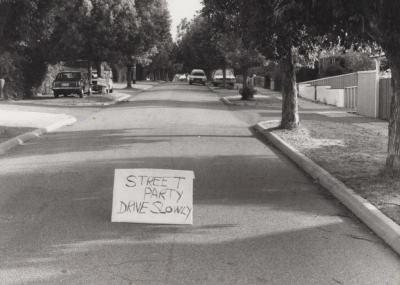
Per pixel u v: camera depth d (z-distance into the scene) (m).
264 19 10.45
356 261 6.34
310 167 11.66
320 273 5.94
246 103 32.53
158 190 7.81
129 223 7.71
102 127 20.05
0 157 13.49
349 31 10.45
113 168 11.80
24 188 9.88
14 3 15.87
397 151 9.99
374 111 23.89
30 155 13.70
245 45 14.70
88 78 38.16
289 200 9.29
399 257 6.50
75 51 35.56
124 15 39.75
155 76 105.75
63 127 20.31
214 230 7.48
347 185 9.70
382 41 9.49
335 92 31.75
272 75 47.38
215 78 60.16
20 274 5.78
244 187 10.21
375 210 7.98
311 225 7.81
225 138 17.23
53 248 6.62
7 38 17.17
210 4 16.52
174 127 19.92
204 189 9.97
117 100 35.50
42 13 17.14
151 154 13.73
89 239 6.98
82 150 14.37
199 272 5.89
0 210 8.38
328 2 9.07
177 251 6.58
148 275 5.79
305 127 19.34
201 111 26.97
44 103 31.28
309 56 19.97
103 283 5.56
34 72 36.69
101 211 8.34
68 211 8.33
